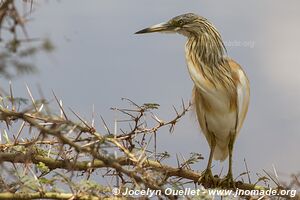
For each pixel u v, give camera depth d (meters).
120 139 10.71
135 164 9.98
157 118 11.41
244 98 15.77
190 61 16.08
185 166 12.20
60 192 9.72
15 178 9.34
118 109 11.01
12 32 6.26
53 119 8.80
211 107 15.55
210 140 15.89
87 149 8.77
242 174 12.88
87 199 9.62
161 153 11.61
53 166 11.04
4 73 6.26
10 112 8.44
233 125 15.60
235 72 15.90
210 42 15.97
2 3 6.52
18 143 10.62
